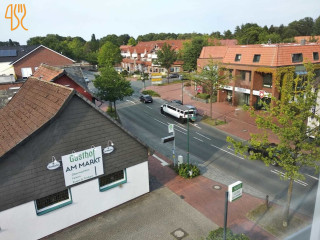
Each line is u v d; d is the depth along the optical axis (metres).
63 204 13.88
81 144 13.92
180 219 14.63
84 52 111.25
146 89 55.72
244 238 11.02
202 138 27.47
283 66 32.81
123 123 32.91
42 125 12.48
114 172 15.55
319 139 12.02
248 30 84.38
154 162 21.89
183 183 18.48
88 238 13.41
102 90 35.69
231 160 22.12
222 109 38.28
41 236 13.46
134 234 13.60
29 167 12.54
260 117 12.98
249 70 36.03
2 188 11.97
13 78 37.62
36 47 50.31
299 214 14.63
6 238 12.41
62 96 13.63
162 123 32.94
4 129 14.94
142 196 16.98
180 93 50.66
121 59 84.56
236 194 9.37
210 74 32.88
